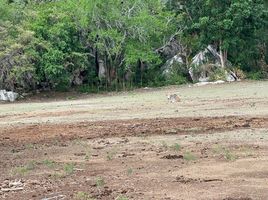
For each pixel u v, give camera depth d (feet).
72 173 42.47
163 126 73.00
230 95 135.23
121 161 47.21
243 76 215.72
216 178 37.65
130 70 217.15
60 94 204.64
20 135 72.54
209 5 214.28
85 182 38.42
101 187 36.32
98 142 61.21
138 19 205.36
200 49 220.64
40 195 34.73
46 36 205.16
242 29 211.41
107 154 51.85
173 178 38.37
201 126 70.13
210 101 117.80
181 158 46.98
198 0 217.97
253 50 224.53
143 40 212.23
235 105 103.19
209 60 219.20
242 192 33.09
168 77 218.18
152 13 219.61
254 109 92.68
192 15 222.28
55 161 49.29
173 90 180.14
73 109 118.32
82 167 45.14
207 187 34.91
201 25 212.64
